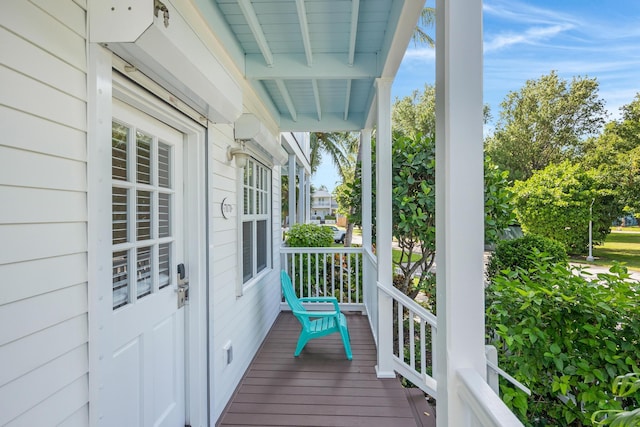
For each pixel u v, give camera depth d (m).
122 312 1.47
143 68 1.34
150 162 1.73
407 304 2.69
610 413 1.56
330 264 5.60
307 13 2.22
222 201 2.45
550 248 3.69
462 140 1.10
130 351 1.53
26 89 0.91
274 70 2.82
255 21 2.25
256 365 3.11
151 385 1.70
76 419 1.06
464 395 1.02
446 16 1.12
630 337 1.86
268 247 4.29
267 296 4.04
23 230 0.90
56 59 1.00
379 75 2.80
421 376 2.73
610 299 1.91
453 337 1.09
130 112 1.54
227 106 2.00
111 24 1.11
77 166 1.08
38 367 0.93
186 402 2.06
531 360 1.98
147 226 1.70
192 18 1.87
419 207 4.07
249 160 3.43
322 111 4.42
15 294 0.87
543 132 11.68
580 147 10.51
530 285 2.10
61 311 1.01
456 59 1.10
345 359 3.24
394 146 4.12
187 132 2.03
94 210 1.12
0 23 0.84
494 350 1.74
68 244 1.04
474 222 1.10
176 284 1.97
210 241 2.17
